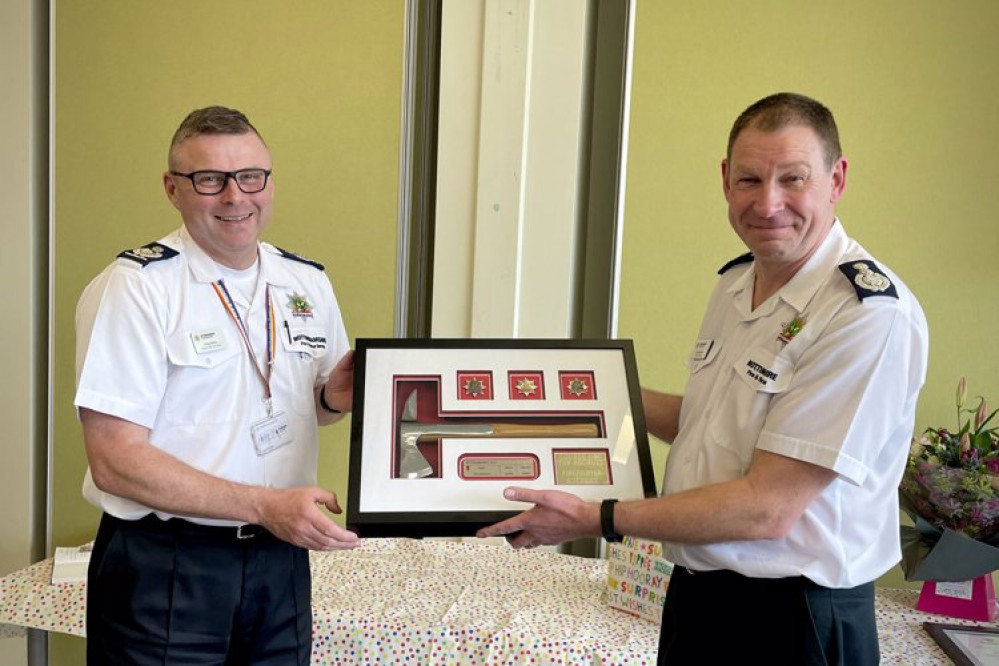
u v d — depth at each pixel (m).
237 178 1.69
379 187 2.82
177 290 1.74
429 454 1.76
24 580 2.29
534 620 2.12
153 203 2.88
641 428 1.79
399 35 2.76
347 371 1.94
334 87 2.81
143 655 1.69
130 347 1.67
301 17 2.81
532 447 1.77
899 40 2.55
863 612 1.50
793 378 1.45
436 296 2.75
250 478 1.76
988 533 2.18
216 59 2.84
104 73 2.85
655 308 2.72
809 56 2.59
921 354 1.44
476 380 1.85
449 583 2.35
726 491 1.44
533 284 2.70
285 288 1.89
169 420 1.73
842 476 1.39
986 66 2.53
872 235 2.62
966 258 2.58
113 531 1.73
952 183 2.57
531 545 1.65
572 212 2.67
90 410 1.67
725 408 1.56
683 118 2.65
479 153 2.67
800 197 1.44
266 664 1.81
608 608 2.22
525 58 2.63
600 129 2.73
